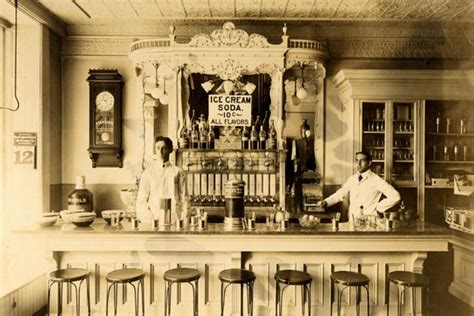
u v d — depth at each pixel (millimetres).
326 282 4004
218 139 5773
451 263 5059
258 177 5680
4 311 3805
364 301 4027
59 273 3611
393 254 4016
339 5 5246
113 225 4059
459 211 4949
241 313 3607
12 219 5230
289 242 3855
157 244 3855
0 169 5227
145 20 5891
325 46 5566
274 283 3992
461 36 5645
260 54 5254
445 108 5855
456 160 5855
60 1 5055
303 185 6008
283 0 5086
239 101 4977
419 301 4066
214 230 3869
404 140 5902
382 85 5621
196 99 5828
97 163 6070
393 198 4590
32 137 5270
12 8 4715
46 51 5473
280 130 5398
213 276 3996
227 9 5434
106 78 5941
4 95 5234
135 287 4020
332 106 6180
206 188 5648
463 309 4438
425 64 6109
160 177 4402
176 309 3984
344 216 5922
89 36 6078
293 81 6102
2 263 5098
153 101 5945
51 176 5691
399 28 6102
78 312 3879
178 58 5219
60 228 3977
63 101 6094
